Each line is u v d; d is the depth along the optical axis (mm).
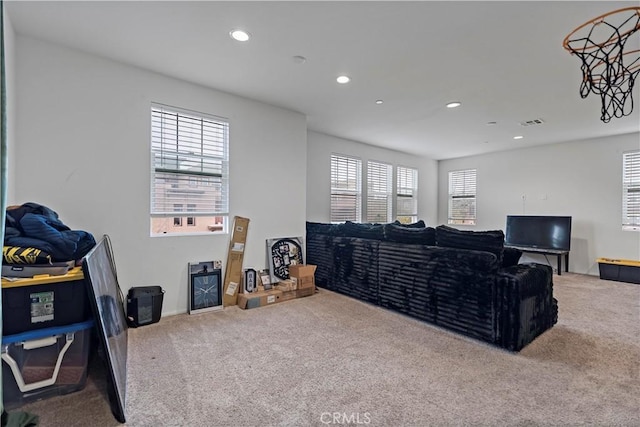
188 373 2082
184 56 2752
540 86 3305
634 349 2490
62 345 1777
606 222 5363
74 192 2676
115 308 2158
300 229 4320
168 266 3199
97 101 2771
